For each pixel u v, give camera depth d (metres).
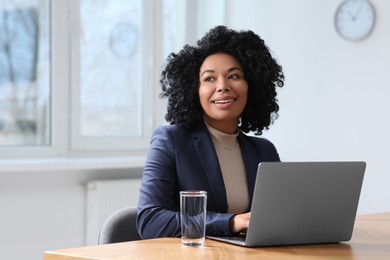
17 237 4.23
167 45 5.18
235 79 2.29
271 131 5.07
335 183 1.93
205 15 5.34
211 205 2.22
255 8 5.14
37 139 4.55
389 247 1.95
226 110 2.25
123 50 4.93
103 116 4.87
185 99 2.34
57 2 4.57
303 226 1.93
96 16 4.79
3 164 4.03
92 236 4.45
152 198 2.15
